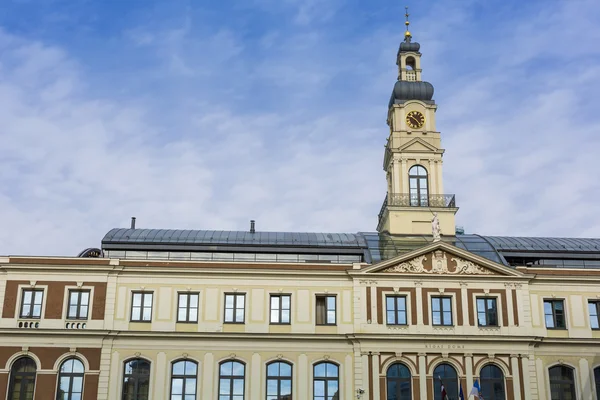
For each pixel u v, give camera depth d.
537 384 58.16
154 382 56.84
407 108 76.44
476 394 54.44
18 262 58.69
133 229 66.62
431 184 73.50
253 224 70.12
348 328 58.91
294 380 57.44
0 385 55.91
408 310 59.28
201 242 64.19
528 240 68.31
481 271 60.62
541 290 60.94
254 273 59.91
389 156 76.31
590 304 61.12
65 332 56.91
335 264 60.41
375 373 57.34
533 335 58.69
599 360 59.25
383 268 60.25
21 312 57.94
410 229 70.50
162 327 58.31
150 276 59.53
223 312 59.16
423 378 57.44
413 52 80.00
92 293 58.69
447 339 58.09
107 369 56.78
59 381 56.56
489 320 59.53
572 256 65.56
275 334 57.97
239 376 57.53
